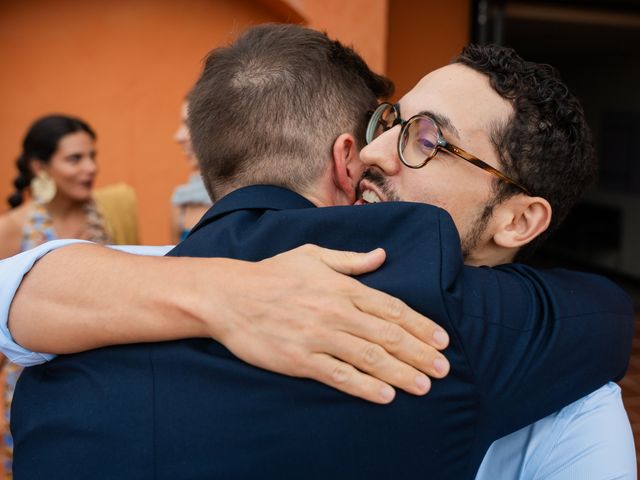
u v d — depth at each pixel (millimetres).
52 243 1147
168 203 5258
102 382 975
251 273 955
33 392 1046
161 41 5113
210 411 913
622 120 10414
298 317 904
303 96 1178
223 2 5031
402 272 933
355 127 1233
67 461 945
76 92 5176
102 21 5109
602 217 10898
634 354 5938
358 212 1013
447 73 1225
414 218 990
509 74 1190
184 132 3219
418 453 903
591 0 7016
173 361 949
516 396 966
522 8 6836
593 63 11180
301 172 1191
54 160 2977
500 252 1301
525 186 1210
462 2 5484
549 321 1029
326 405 899
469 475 935
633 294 9156
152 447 915
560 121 1210
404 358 896
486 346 950
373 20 4707
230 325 920
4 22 5129
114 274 1026
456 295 932
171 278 984
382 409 894
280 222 1038
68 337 1004
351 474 896
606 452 1038
